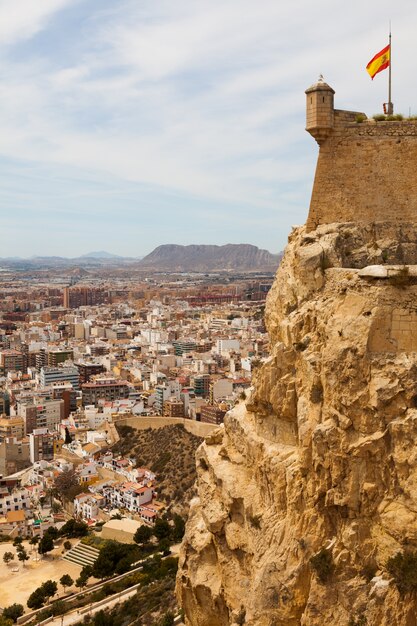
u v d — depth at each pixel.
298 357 46.25
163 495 194.62
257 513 47.75
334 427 40.94
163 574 123.00
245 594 48.25
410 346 40.50
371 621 36.94
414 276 40.84
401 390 39.16
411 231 48.59
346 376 40.75
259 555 45.31
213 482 55.16
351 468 39.97
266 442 49.03
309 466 42.56
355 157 49.47
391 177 48.97
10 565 157.38
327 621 39.22
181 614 83.50
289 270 52.47
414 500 37.31
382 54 51.69
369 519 39.56
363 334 40.88
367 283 42.25
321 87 48.97
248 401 52.09
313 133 49.78
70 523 175.25
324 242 48.41
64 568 154.75
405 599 36.00
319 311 45.09
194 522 57.94
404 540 37.25
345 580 39.41
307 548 41.56
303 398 44.59
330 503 40.75
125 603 111.06
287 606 41.78
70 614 120.12
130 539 163.62
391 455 38.84
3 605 136.00
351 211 49.50
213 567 54.00
